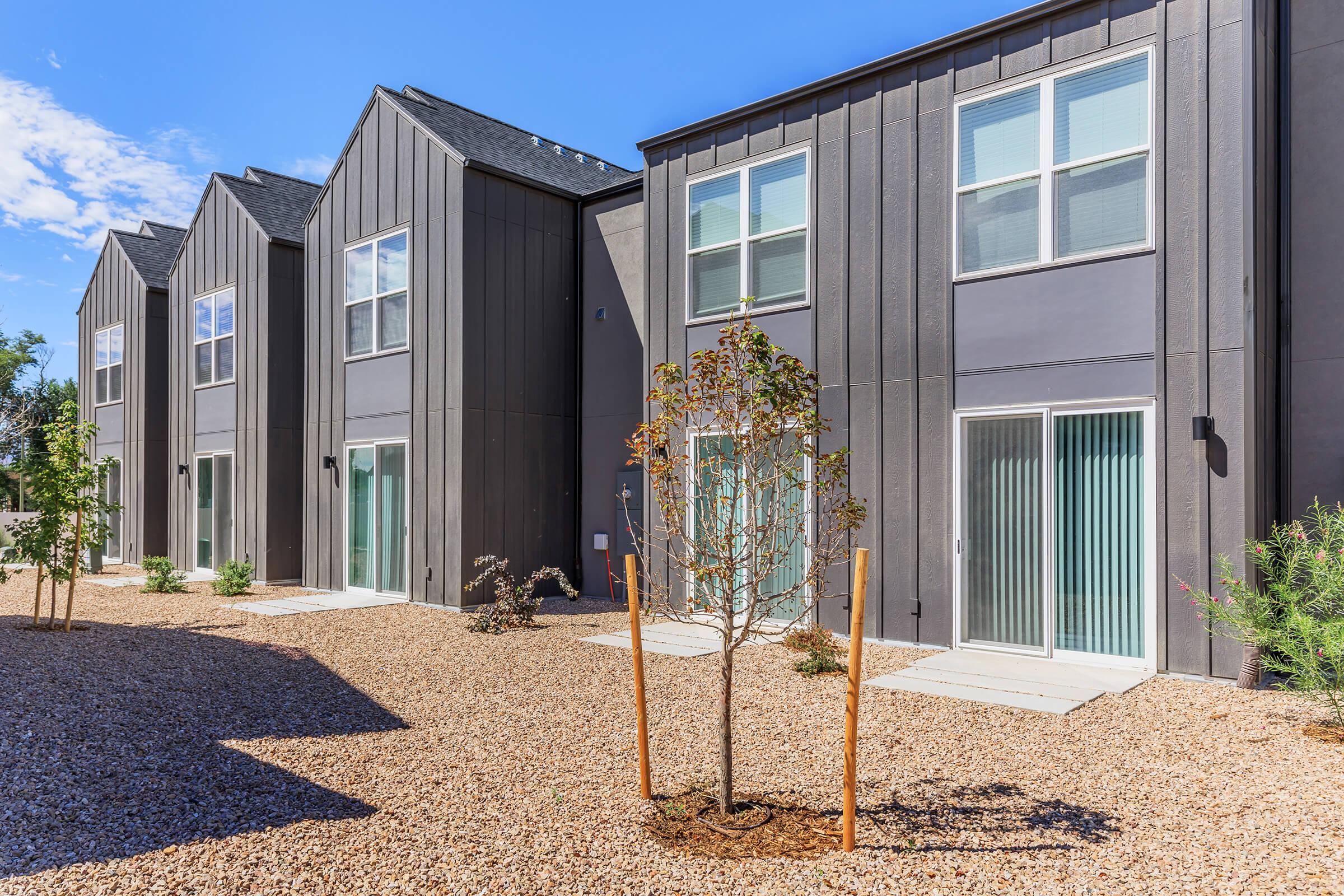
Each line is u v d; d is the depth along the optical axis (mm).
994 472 7402
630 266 11305
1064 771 4461
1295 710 5457
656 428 4301
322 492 12438
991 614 7387
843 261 8336
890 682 6414
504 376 10844
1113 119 6828
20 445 29203
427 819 3883
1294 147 7324
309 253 12828
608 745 5039
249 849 3545
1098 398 6809
